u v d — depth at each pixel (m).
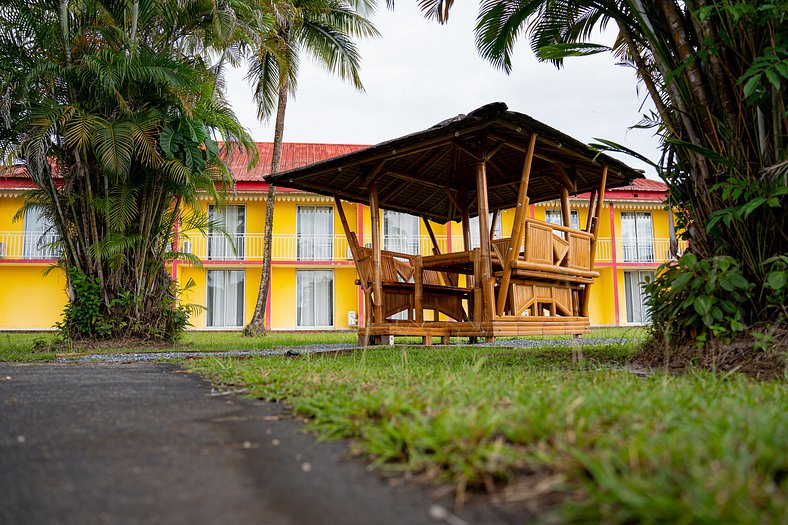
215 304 19.34
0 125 8.82
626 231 20.89
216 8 9.00
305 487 1.35
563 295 7.88
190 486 1.38
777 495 1.01
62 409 2.47
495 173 9.04
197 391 3.10
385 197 9.41
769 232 3.96
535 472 1.30
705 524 0.91
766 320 3.87
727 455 1.17
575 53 4.73
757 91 3.87
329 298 19.72
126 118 8.27
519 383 2.74
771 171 3.83
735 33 4.05
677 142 4.04
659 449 1.27
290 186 8.25
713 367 3.44
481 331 6.58
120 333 8.76
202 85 8.83
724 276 3.90
